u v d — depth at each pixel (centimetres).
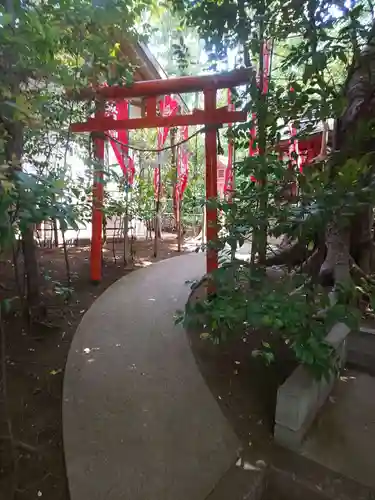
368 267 368
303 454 188
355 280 295
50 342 315
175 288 477
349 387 246
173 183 790
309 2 238
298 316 168
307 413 201
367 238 371
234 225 228
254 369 269
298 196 211
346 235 342
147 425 208
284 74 370
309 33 238
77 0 211
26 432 204
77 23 218
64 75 240
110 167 433
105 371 265
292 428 190
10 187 116
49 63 201
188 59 496
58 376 262
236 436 202
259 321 167
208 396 237
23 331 321
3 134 145
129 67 338
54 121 312
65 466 177
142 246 823
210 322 188
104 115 455
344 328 253
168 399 233
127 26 273
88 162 335
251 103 286
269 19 283
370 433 203
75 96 362
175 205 832
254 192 230
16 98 145
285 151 312
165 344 311
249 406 228
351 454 188
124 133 596
